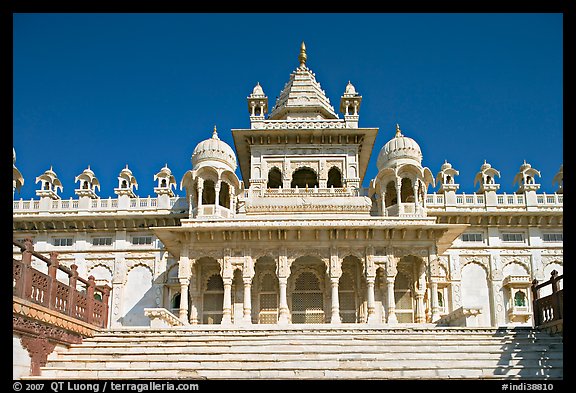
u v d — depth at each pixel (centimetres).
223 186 3158
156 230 2728
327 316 2811
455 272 3669
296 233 2733
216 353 1775
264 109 3506
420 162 3067
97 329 2044
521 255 3706
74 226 3744
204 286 2878
